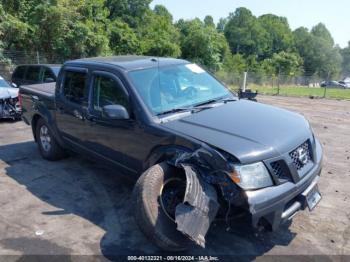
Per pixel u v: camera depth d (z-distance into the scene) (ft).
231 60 193.47
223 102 14.83
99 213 14.32
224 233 12.71
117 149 14.39
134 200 10.91
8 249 11.85
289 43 297.53
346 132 29.27
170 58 16.98
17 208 14.83
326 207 14.78
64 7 76.18
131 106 13.41
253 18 287.89
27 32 72.43
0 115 30.91
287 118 13.37
